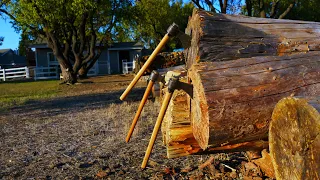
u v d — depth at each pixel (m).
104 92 13.22
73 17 16.80
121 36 22.02
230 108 2.42
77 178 3.53
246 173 3.25
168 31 2.89
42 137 5.43
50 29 16.03
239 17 3.29
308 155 1.93
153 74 3.07
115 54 33.28
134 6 19.08
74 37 17.95
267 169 3.08
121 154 4.30
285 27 3.31
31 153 4.51
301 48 3.21
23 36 19.17
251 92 2.48
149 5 26.06
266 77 2.55
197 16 3.09
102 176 3.54
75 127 6.11
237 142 2.59
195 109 2.71
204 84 2.46
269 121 2.48
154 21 27.38
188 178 3.39
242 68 2.60
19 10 15.58
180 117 2.97
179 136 2.96
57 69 26.02
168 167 3.71
